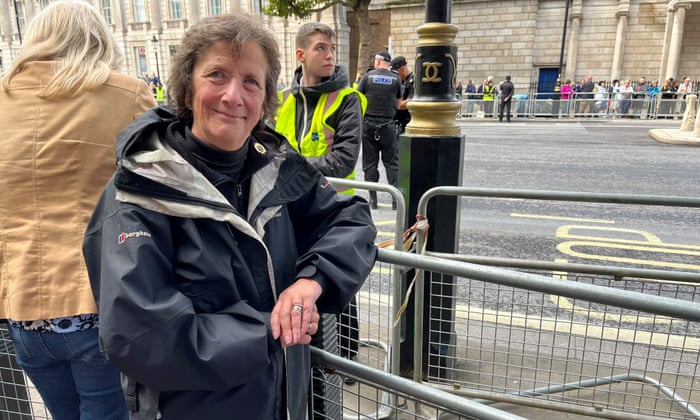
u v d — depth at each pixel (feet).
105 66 5.14
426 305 8.70
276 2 68.54
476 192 8.08
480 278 4.65
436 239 8.68
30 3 137.18
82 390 5.28
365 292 12.73
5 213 4.89
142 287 3.39
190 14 118.73
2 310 4.95
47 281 4.86
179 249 3.76
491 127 60.39
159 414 3.88
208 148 3.98
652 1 85.20
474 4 92.53
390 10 98.94
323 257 4.31
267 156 4.32
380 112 20.81
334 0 71.31
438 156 8.46
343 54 103.14
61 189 4.90
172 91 4.09
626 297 4.07
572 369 9.39
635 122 64.03
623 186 27.17
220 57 3.82
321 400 5.20
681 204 7.54
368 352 8.45
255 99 3.98
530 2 89.30
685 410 8.02
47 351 5.05
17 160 4.81
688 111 48.24
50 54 4.97
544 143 44.78
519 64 92.63
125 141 3.68
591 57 90.63
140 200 3.60
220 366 3.45
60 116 4.86
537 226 20.43
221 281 3.77
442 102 8.36
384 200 24.93
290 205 4.72
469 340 10.44
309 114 9.55
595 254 16.88
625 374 8.68
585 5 88.38
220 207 3.80
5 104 4.91
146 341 3.32
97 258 3.86
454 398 4.18
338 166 9.05
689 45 87.76
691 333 11.03
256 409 3.99
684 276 7.64
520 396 8.16
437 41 8.22
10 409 7.02
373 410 7.93
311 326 3.95
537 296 13.09
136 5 126.00
